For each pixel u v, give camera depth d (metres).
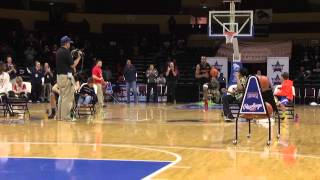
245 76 11.33
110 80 24.45
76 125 11.59
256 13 29.73
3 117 13.79
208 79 19.88
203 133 10.09
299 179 5.54
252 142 8.76
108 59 28.12
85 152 7.44
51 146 8.07
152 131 10.42
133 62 27.86
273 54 26.50
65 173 5.80
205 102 17.12
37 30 29.30
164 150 7.71
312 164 6.52
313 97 23.42
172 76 22.73
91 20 31.45
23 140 8.78
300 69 25.20
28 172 5.85
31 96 21.78
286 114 14.71
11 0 29.59
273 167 6.29
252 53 26.52
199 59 27.75
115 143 8.48
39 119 13.15
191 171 5.97
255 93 8.48
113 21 31.67
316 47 27.67
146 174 5.75
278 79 23.80
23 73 24.67
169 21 29.36
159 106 19.94
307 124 12.39
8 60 18.86
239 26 19.62
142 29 31.62
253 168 6.21
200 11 31.72
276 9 30.42
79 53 14.34
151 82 23.34
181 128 11.07
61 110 12.87
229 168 6.20
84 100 14.35
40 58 26.11
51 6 30.67
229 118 12.80
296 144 8.53
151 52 28.89
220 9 31.12
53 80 21.78
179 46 28.39
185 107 19.19
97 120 12.98
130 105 20.67
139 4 31.67
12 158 6.85
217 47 27.95
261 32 29.47
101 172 5.86
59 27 29.16
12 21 29.41
